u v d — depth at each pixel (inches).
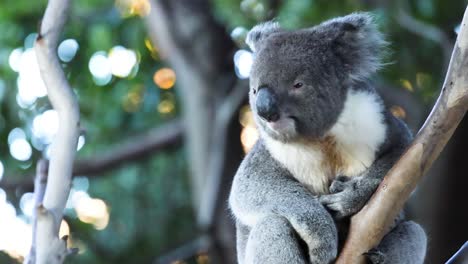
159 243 479.8
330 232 207.6
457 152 408.2
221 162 437.4
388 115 223.5
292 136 216.2
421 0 401.4
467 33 186.4
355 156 217.9
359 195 208.7
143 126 495.2
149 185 482.6
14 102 464.1
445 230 410.0
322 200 213.0
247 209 222.1
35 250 168.1
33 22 458.3
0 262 444.5
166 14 463.5
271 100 211.5
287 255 210.2
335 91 216.4
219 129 444.1
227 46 470.6
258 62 217.3
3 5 452.8
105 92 482.0
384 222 196.5
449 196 409.7
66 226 470.6
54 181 172.4
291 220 211.0
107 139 491.8
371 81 254.1
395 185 193.8
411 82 416.8
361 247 198.5
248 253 216.8
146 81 490.3
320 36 220.7
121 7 471.8
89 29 466.9
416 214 416.2
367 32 223.5
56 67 178.2
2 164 480.4
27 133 472.4
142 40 476.4
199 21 467.5
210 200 424.8
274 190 219.0
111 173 476.4
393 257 217.2
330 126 216.2
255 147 232.7
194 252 433.4
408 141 221.9
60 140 174.9
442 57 419.5
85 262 463.2
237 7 406.6
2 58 448.5
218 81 462.6
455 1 406.9
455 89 187.9
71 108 176.9
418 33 389.4
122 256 475.8
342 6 382.3
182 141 480.1
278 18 372.5
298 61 214.5
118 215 470.6
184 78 464.4
